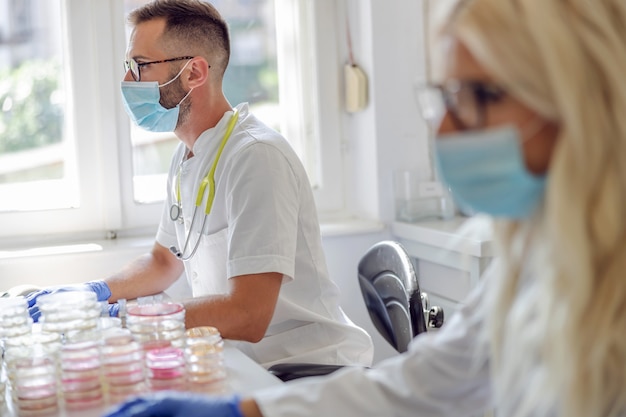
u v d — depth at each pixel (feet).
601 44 2.80
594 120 2.81
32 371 4.40
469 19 2.95
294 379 5.88
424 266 9.03
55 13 8.54
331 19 9.53
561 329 2.94
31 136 8.60
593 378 2.96
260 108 9.47
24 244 8.54
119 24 8.59
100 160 8.71
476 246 7.82
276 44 9.45
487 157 3.06
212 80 6.81
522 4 2.86
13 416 4.41
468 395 3.66
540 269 3.05
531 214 3.19
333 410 3.63
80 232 8.74
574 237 2.84
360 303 9.24
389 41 9.18
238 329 5.90
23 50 8.48
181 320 5.05
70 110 8.64
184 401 3.59
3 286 7.90
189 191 6.88
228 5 9.15
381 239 9.30
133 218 8.89
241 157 6.29
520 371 3.21
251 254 6.01
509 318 3.27
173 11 6.67
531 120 3.00
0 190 8.54
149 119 6.81
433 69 3.34
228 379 4.92
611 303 2.91
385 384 3.68
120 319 5.37
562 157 2.85
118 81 8.63
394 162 9.34
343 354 6.63
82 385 4.45
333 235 8.98
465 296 8.31
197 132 6.84
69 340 4.75
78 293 5.37
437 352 3.60
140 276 7.45
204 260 6.77
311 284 6.64
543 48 2.80
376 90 9.20
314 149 9.70
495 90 3.01
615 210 2.84
